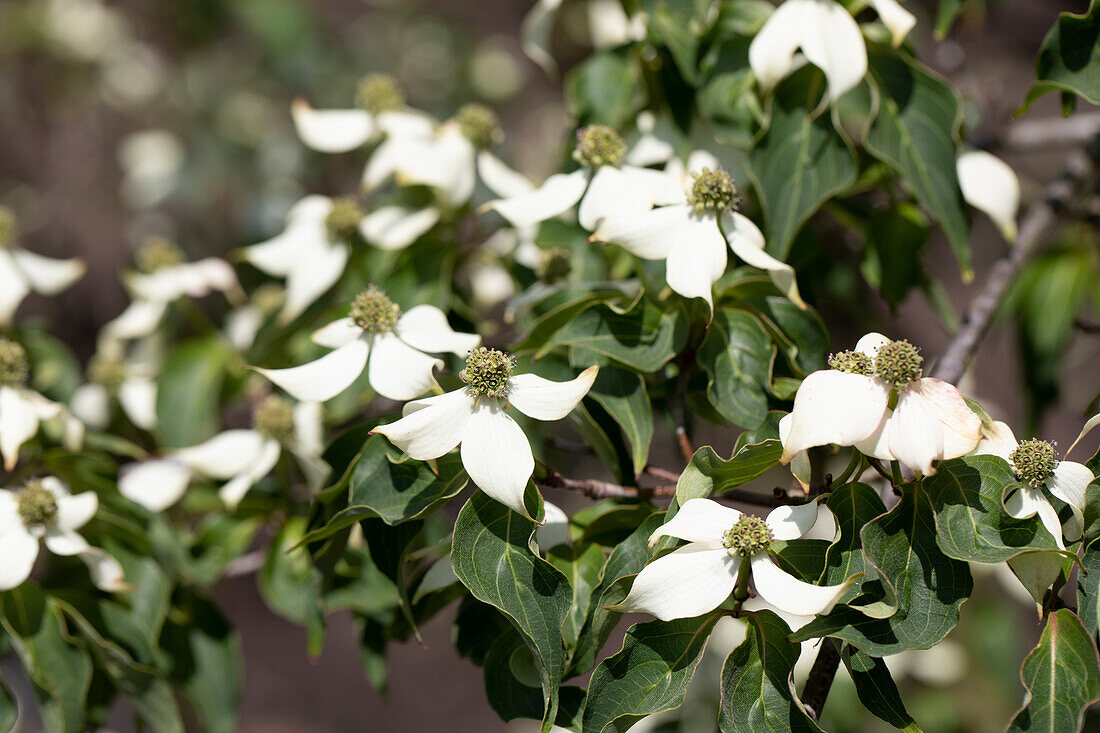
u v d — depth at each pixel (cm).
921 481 72
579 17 120
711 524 72
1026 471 72
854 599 71
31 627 82
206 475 90
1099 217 92
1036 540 71
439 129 91
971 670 124
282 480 91
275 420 90
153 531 86
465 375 73
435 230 90
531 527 73
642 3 87
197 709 89
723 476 73
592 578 76
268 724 239
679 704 72
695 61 86
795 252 88
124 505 86
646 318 78
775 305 79
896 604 71
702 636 72
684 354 79
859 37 81
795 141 82
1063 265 100
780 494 76
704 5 85
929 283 88
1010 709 122
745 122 84
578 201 83
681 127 87
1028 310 101
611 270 87
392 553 77
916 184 82
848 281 94
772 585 71
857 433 71
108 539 85
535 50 93
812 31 81
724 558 72
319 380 77
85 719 84
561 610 73
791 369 80
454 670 252
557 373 79
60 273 94
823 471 84
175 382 98
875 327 95
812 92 82
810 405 71
